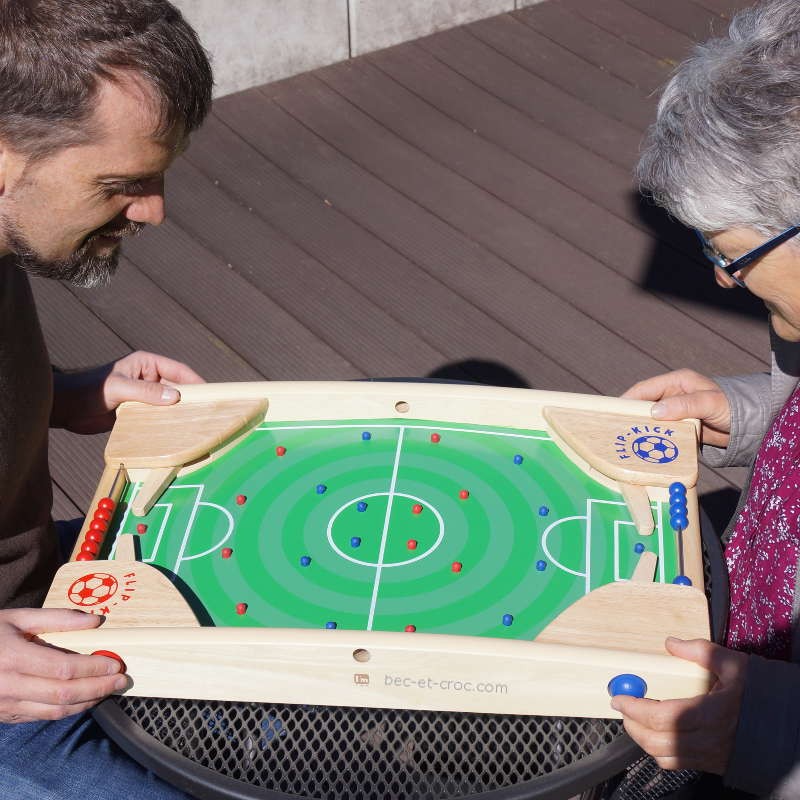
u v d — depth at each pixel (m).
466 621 1.49
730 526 1.82
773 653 1.49
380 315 3.48
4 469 1.71
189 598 1.53
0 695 1.36
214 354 3.33
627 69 4.80
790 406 1.54
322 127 4.44
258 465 1.76
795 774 1.30
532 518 1.65
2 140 1.33
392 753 1.40
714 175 1.29
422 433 1.81
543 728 1.41
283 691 1.38
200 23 4.41
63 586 1.49
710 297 3.54
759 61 1.26
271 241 3.81
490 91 4.67
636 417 1.77
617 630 1.40
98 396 1.87
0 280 1.64
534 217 3.93
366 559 1.59
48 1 1.25
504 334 3.40
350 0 4.75
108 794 1.58
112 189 1.40
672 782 1.64
